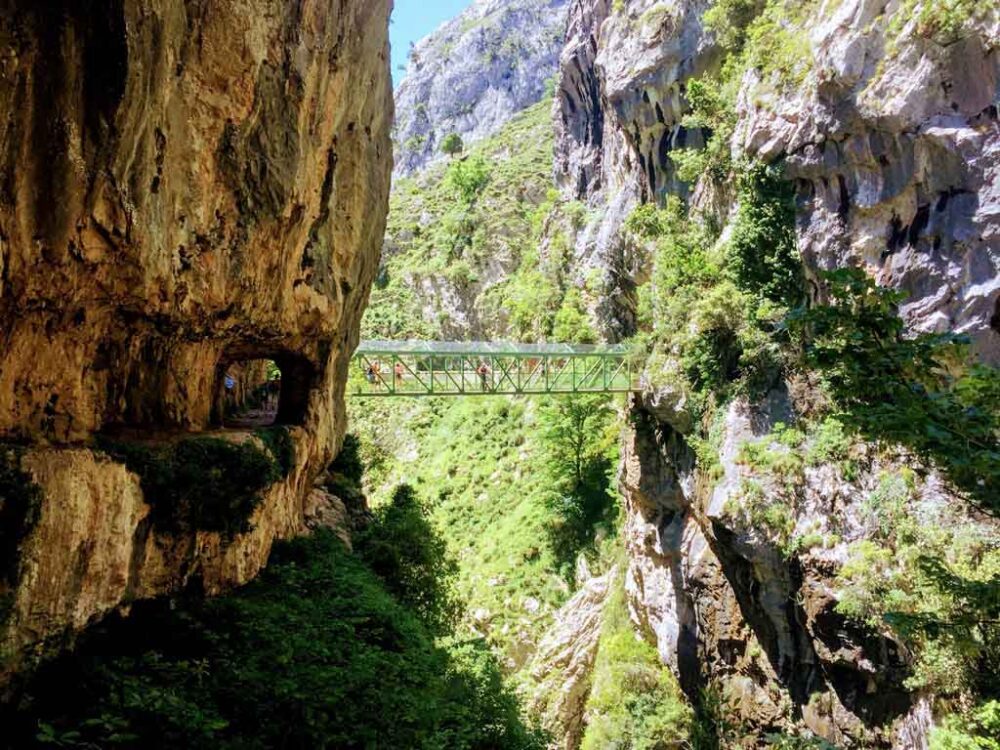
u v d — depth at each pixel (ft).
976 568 60.95
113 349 32.19
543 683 126.00
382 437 226.38
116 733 22.00
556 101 245.45
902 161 82.89
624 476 129.08
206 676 30.22
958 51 77.92
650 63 140.15
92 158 23.56
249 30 33.91
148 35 24.80
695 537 108.58
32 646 24.50
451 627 78.59
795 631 88.53
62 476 25.68
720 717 98.32
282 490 52.39
